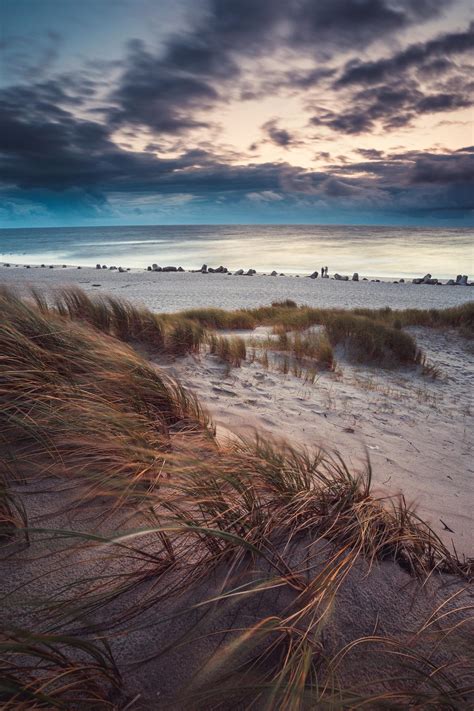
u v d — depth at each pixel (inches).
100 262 2377.0
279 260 2527.1
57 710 35.2
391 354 324.5
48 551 55.6
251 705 38.7
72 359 120.5
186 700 38.9
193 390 172.2
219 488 66.9
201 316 465.7
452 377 298.4
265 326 482.0
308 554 60.7
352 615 52.1
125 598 49.9
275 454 88.3
